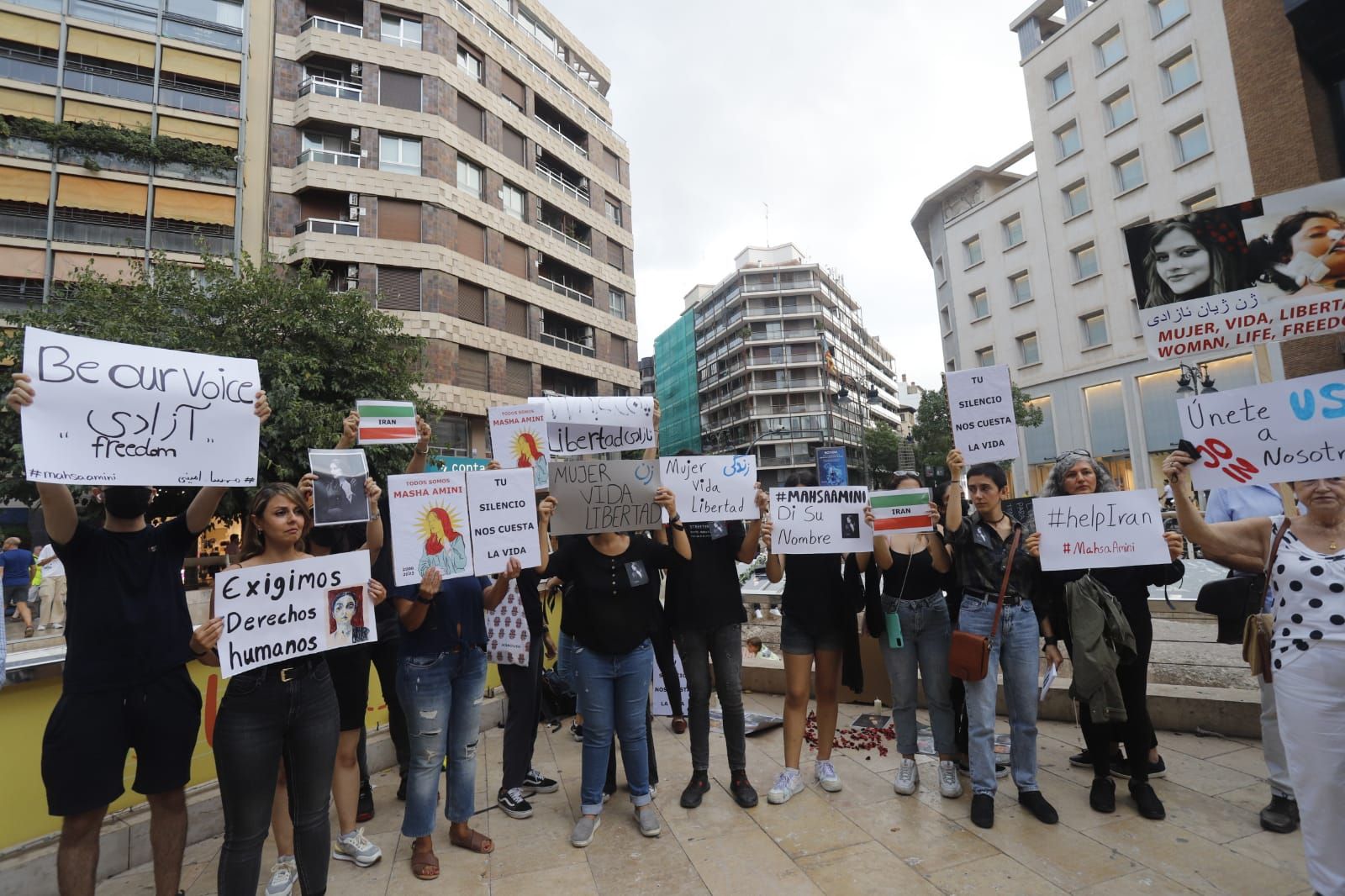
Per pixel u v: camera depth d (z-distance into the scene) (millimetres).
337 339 14984
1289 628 2516
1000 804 3912
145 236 20500
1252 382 21641
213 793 4074
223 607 2766
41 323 13289
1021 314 29031
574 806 4242
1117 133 25188
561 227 30406
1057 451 27656
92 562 2742
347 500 3271
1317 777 2383
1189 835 3408
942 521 4418
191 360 3041
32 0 19969
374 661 4473
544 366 27766
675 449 79250
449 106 24500
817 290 65375
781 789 4105
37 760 3438
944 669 4137
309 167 21719
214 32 21906
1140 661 3750
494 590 3820
